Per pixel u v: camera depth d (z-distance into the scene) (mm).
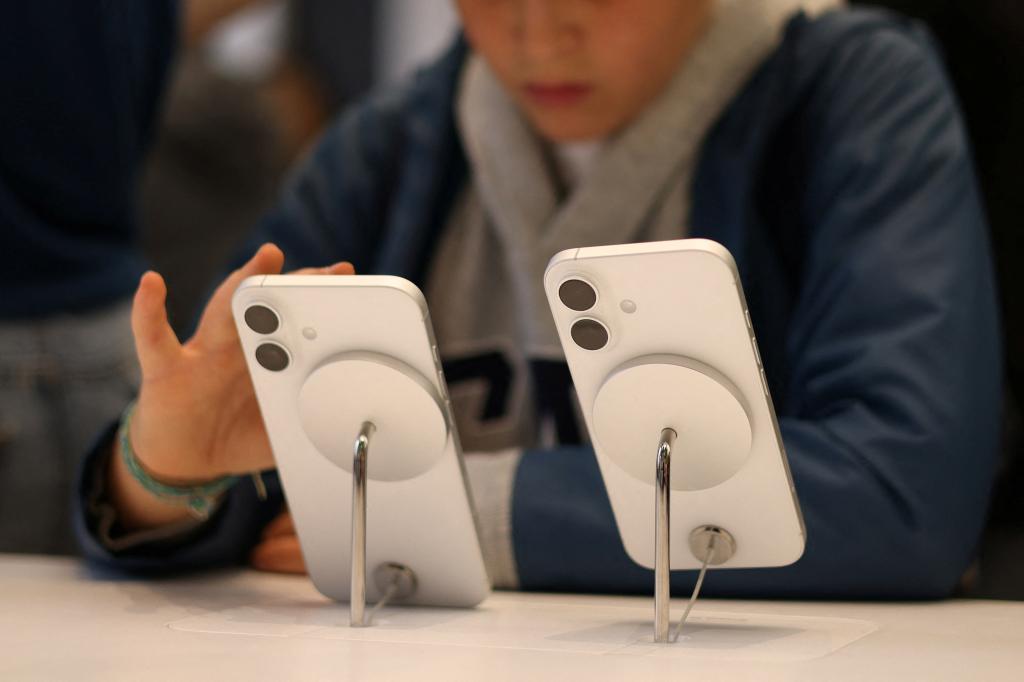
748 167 1287
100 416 1653
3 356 1592
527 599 975
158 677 658
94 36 1636
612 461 804
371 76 3209
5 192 1568
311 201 1527
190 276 2383
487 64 1340
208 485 1019
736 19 1317
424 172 1473
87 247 1667
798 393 1154
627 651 729
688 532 821
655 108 1323
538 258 1376
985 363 1109
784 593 1001
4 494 1585
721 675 666
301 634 785
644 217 1348
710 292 723
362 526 813
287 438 854
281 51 3162
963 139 1258
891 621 884
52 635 786
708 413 753
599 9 1233
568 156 1416
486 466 1071
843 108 1275
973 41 2018
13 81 1565
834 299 1153
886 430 1034
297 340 812
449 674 661
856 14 1376
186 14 2312
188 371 934
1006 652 747
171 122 2363
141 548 1072
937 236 1163
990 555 1867
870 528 992
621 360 764
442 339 1466
